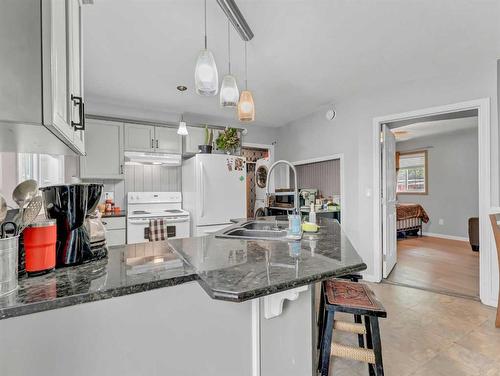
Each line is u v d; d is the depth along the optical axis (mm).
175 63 2617
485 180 2598
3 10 715
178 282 946
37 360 842
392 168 3760
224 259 1146
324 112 4086
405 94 3113
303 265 1042
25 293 804
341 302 1361
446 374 1658
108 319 948
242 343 1204
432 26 2053
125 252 1312
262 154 5859
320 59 2562
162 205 3959
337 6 1818
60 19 864
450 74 2811
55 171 2508
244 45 2305
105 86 3170
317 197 4285
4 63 712
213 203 3734
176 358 1066
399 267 3840
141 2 1757
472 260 4156
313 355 1405
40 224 953
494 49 2387
